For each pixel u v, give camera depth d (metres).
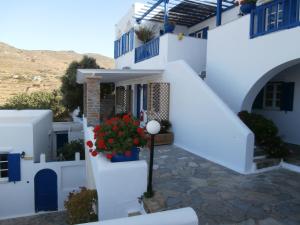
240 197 5.24
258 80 7.86
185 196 5.24
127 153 5.04
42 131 14.49
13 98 25.98
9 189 11.58
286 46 6.84
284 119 9.97
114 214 4.93
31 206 11.98
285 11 7.17
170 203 4.91
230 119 7.16
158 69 11.48
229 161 7.26
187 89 9.34
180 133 9.91
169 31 11.93
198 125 8.68
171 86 10.58
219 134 7.63
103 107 21.08
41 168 12.00
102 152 5.38
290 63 6.95
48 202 12.29
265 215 4.50
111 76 12.73
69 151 14.24
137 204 5.06
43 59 74.75
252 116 7.98
